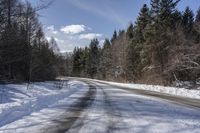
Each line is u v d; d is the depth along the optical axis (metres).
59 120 9.08
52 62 50.34
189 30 46.78
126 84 44.09
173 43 37.56
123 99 16.86
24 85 27.22
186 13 55.69
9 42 11.67
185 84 34.94
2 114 9.48
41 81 40.34
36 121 8.90
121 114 10.40
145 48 41.94
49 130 7.50
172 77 37.44
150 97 18.83
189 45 35.12
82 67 114.31
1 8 10.44
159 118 9.44
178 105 13.84
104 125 8.18
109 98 17.67
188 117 9.77
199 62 33.28
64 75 113.62
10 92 20.62
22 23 12.10
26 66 34.62
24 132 7.25
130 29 65.56
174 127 7.88
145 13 51.53
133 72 55.25
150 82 41.25
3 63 12.88
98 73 91.06
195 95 22.72
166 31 38.84
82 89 29.89
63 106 13.10
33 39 32.66
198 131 7.39
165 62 38.69
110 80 68.81
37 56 38.09
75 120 9.07
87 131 7.36
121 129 7.59
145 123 8.48
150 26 40.59
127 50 58.03
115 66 67.81
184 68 33.78
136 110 11.57
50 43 69.56
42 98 15.80
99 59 94.88
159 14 40.38
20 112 10.59
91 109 11.93
